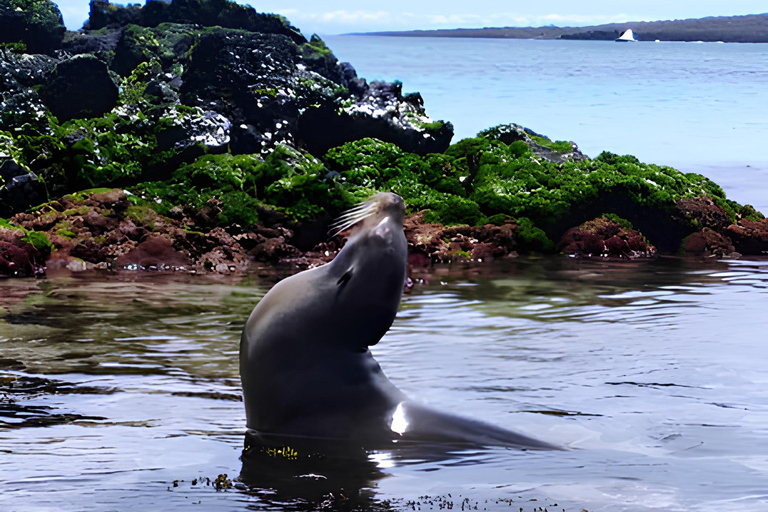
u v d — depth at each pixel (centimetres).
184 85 2158
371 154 2033
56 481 484
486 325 1059
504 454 521
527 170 1967
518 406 673
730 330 1024
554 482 473
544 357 879
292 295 537
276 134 2039
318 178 1769
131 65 2262
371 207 523
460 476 482
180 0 2522
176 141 1891
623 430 598
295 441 534
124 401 702
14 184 1650
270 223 1697
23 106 1816
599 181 1888
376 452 517
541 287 1357
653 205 1864
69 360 859
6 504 445
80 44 2344
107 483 481
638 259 1711
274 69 2144
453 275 1474
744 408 671
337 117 2147
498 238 1742
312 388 532
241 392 740
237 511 433
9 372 807
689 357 877
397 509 434
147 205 1694
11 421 634
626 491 459
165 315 1105
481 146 2109
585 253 1753
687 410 663
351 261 523
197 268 1509
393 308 524
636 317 1112
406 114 2284
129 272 1456
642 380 773
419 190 1950
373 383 546
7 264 1392
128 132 1916
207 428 610
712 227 1862
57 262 1480
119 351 904
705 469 502
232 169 1819
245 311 1143
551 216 1833
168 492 464
